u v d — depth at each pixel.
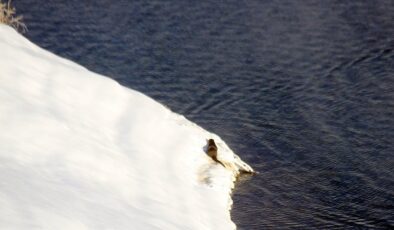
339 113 36.09
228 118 35.50
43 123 20.12
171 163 22.77
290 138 32.84
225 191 23.44
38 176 16.80
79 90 24.39
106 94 25.22
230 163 26.45
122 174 19.75
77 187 17.27
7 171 16.20
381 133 33.62
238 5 55.56
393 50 46.00
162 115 26.16
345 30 49.97
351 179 28.88
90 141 20.78
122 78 41.31
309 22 51.66
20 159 17.36
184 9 54.59
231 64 43.56
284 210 25.36
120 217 16.56
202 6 55.28
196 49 46.22
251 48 46.41
